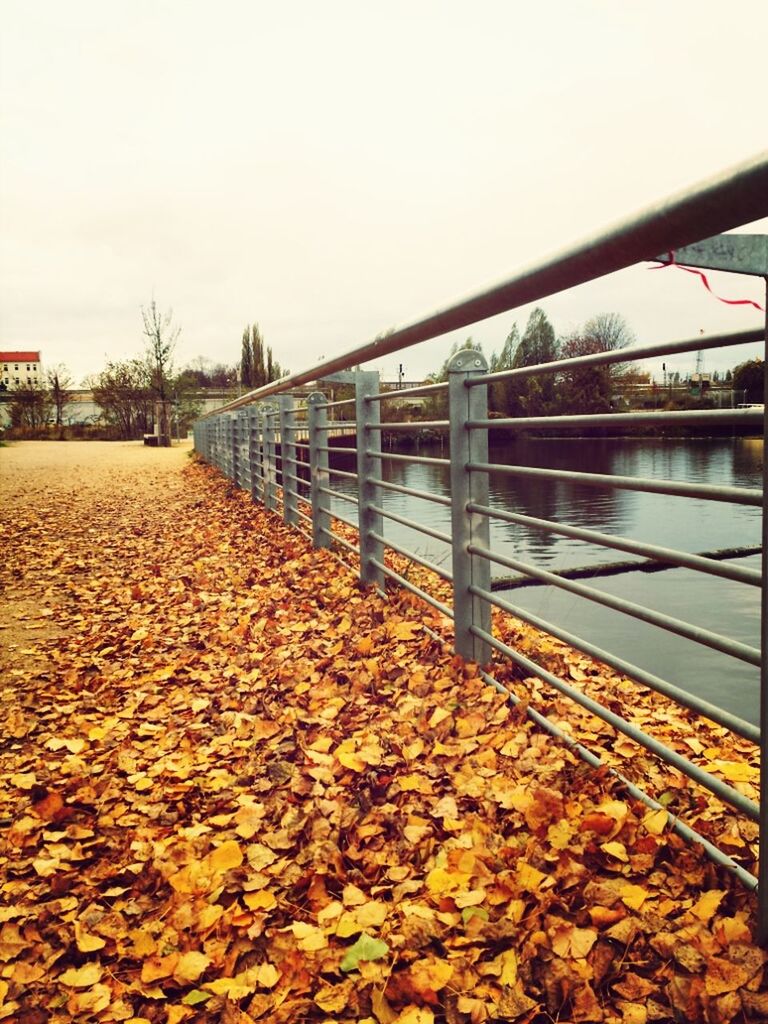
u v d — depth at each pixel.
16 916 1.90
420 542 10.23
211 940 1.76
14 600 5.62
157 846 2.17
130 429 52.00
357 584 5.07
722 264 1.54
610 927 1.63
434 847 2.05
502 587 8.10
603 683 3.94
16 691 3.68
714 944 1.55
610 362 2.06
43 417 53.56
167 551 7.56
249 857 2.09
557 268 1.91
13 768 2.82
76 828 2.32
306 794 2.42
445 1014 1.49
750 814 1.64
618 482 2.03
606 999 1.47
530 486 21.70
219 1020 1.53
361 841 2.12
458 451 3.19
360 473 4.88
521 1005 1.48
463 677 3.24
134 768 2.76
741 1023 1.38
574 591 2.31
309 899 1.90
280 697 3.37
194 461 23.70
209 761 2.78
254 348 71.69
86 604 5.45
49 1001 1.62
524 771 2.40
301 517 8.17
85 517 10.49
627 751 2.79
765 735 1.52
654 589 8.35
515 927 1.68
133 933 1.80
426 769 2.51
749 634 6.59
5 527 9.41
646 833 1.94
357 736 2.84
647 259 1.62
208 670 3.89
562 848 1.92
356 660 3.72
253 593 5.46
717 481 19.59
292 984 1.60
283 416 8.02
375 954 1.65
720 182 1.31
